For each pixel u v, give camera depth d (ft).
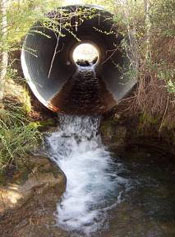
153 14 17.97
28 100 23.54
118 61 26.81
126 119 23.12
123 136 22.81
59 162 21.52
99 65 35.01
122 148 22.67
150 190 19.12
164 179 19.90
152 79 18.80
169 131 20.80
